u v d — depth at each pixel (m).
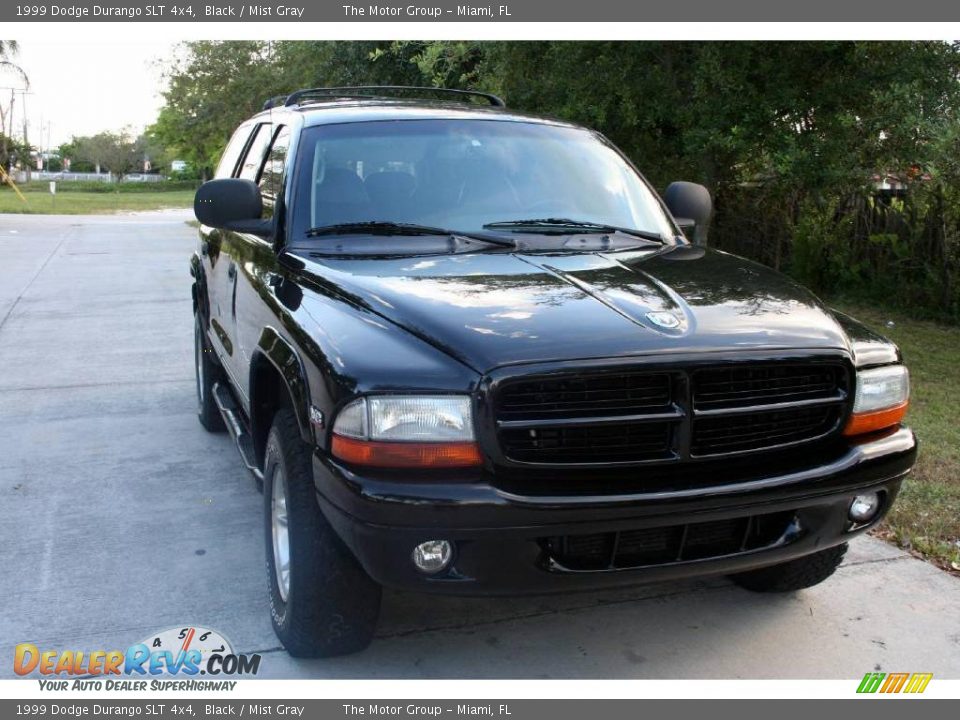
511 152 4.20
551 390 2.73
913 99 9.21
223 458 5.56
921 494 4.93
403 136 4.10
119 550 4.23
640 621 3.66
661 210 4.42
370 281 3.20
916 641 3.54
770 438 2.99
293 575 3.08
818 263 11.66
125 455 5.61
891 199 11.27
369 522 2.68
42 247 19.38
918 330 9.80
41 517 4.62
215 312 5.24
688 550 2.92
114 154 82.50
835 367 3.05
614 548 2.79
